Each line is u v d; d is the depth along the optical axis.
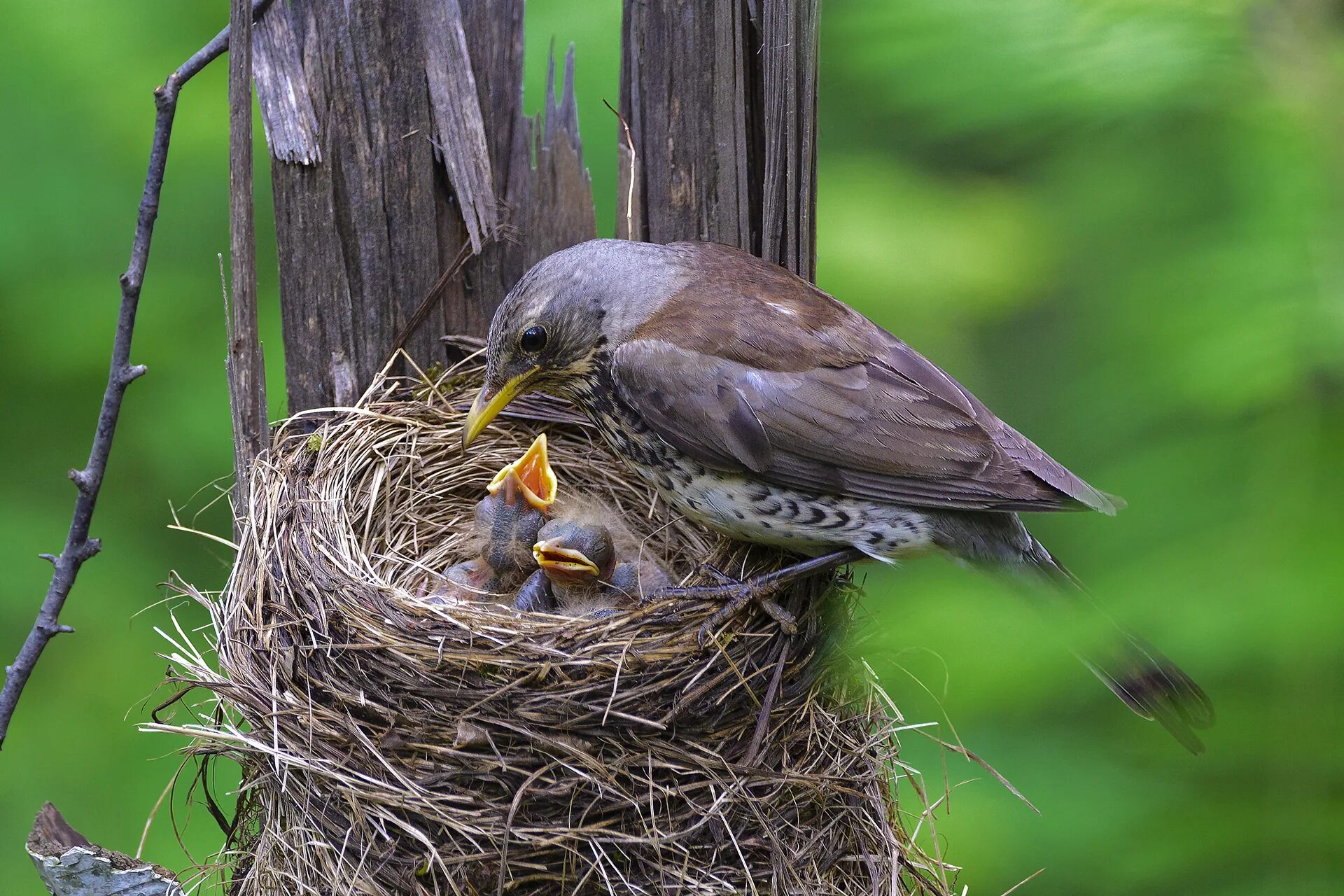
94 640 10.16
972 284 11.04
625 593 8.54
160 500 10.57
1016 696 6.48
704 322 7.73
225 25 10.70
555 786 6.69
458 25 7.73
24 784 9.60
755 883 6.97
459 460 9.06
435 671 6.80
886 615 7.07
